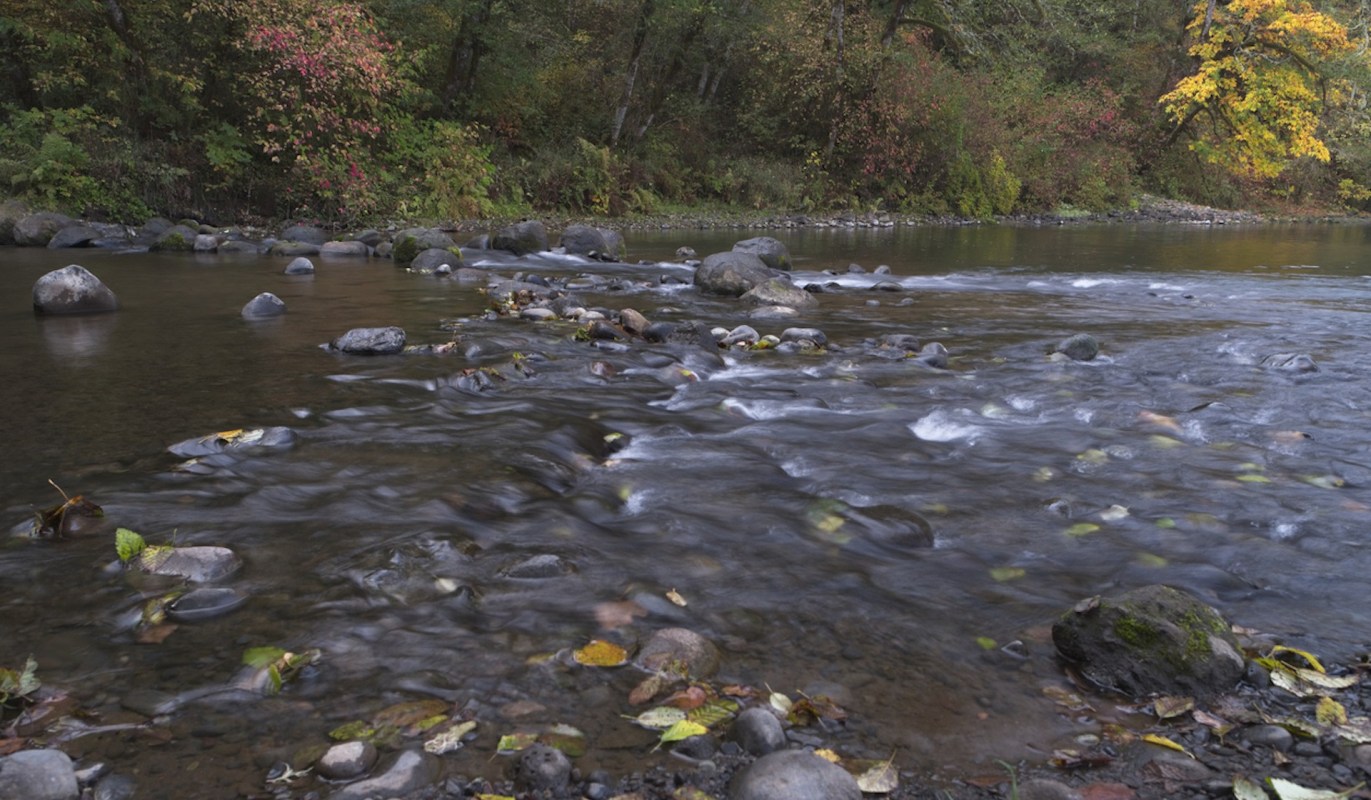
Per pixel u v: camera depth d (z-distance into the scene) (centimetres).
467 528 299
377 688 209
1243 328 772
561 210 1972
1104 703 212
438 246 1138
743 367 588
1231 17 2827
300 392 475
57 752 175
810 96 2300
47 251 1168
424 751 185
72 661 218
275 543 283
